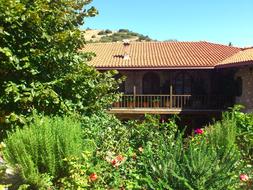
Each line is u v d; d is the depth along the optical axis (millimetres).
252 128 9508
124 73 26078
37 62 9367
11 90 8289
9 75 9234
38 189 6676
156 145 8477
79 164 6629
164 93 26016
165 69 23938
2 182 6594
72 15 10461
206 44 29656
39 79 9438
